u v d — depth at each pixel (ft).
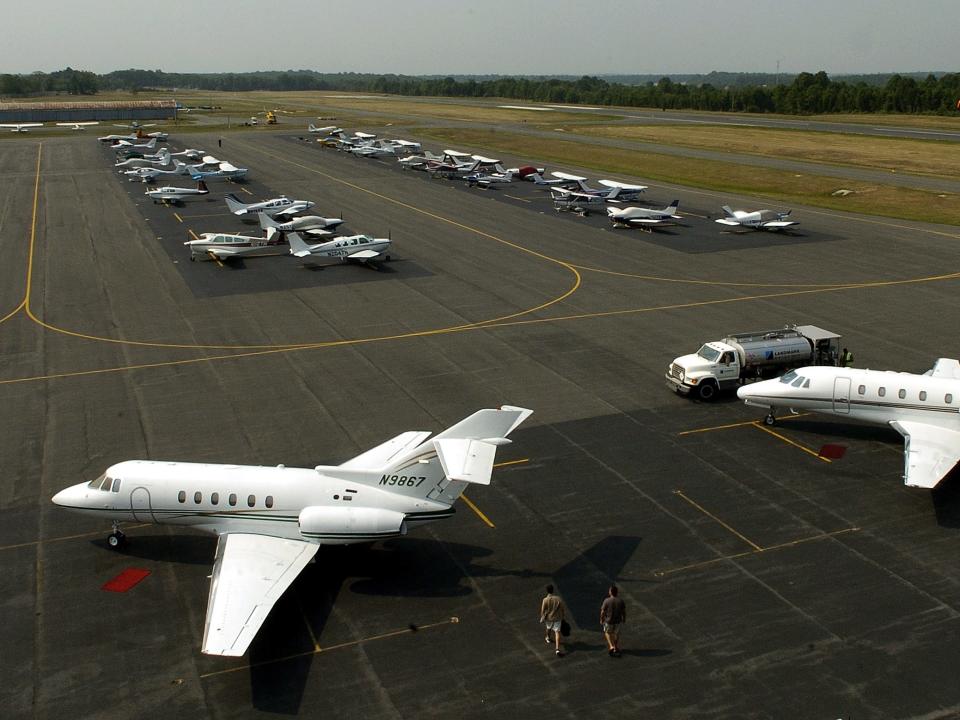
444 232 293.02
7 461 118.11
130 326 183.42
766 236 280.92
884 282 218.18
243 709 70.54
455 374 152.76
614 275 229.66
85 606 85.10
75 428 129.49
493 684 73.56
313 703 71.31
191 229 298.56
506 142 615.57
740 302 201.26
